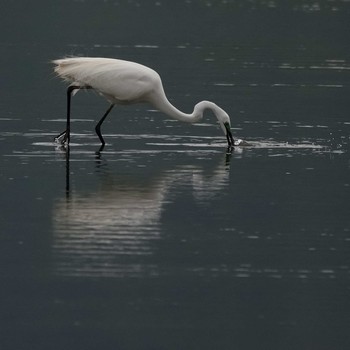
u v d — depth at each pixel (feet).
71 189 58.95
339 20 152.35
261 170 64.95
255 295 44.57
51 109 84.69
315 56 118.62
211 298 44.27
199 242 50.29
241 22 148.66
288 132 77.56
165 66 108.17
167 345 40.11
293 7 167.63
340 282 46.03
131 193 58.34
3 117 80.59
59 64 68.80
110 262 47.44
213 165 66.03
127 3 168.86
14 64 106.73
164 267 47.21
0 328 41.27
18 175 61.98
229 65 110.32
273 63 112.57
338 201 57.88
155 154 69.10
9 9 153.28
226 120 70.79
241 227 52.90
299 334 41.34
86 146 71.20
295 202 57.41
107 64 68.44
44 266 46.80
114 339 40.47
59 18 147.02
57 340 40.32
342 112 85.97
